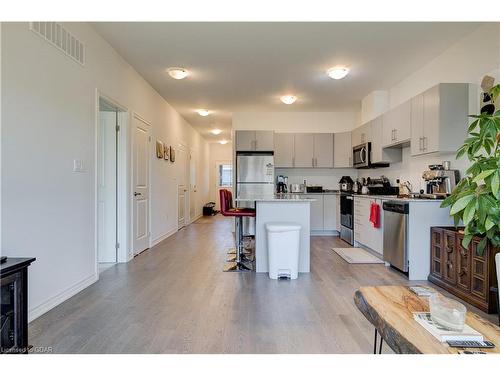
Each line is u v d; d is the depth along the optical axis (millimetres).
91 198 3195
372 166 5695
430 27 3225
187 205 8070
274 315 2457
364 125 5707
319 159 6652
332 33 3340
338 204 6227
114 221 4109
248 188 6465
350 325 2283
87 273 3129
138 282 3275
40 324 2266
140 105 4621
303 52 3826
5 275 1624
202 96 5703
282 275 3412
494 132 2006
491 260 2521
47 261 2494
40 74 2395
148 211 5008
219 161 11961
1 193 2027
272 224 3500
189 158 8297
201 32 3312
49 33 2500
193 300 2771
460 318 1176
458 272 2896
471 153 2146
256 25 3166
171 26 3184
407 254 3451
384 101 5398
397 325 1229
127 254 4148
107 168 4098
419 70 4391
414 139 3990
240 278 3436
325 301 2758
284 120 6977
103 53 3455
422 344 1087
